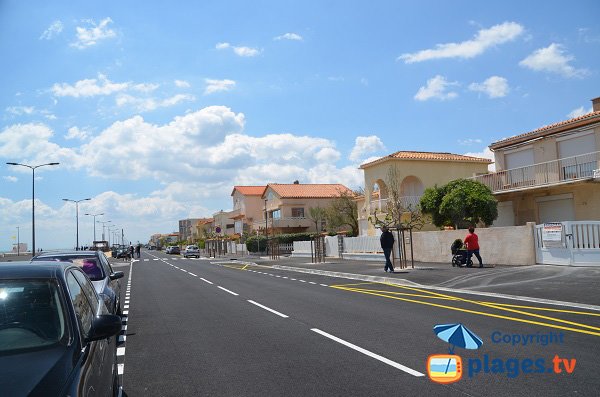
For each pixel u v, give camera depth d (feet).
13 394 10.05
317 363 23.70
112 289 33.24
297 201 226.58
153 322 38.14
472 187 95.45
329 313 38.70
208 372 22.93
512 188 96.22
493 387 19.15
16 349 12.29
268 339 29.73
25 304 13.70
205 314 41.22
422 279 59.82
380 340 28.09
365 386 19.85
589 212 86.22
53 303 13.84
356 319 35.40
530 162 97.04
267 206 246.47
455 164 128.88
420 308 39.24
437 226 101.50
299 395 19.08
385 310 39.01
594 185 85.15
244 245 221.25
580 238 61.52
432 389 19.19
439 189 101.09
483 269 65.72
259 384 20.72
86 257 36.04
